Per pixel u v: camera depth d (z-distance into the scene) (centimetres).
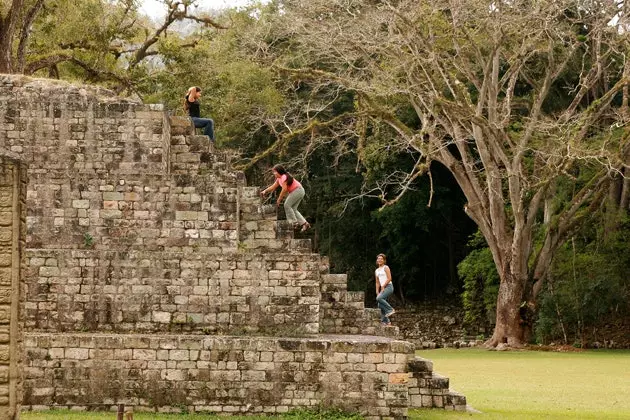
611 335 4594
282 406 1691
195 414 1675
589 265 4403
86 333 1814
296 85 4956
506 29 3616
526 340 4159
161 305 1855
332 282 2166
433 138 3759
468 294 4822
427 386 1928
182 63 4422
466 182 4050
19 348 1202
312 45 4253
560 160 3844
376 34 3609
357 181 5109
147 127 2034
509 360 3447
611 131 3759
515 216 3909
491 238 4091
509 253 4078
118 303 1848
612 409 1972
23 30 3559
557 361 3384
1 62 3394
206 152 2117
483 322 5206
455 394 1925
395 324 5362
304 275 1875
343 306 2152
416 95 3741
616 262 4438
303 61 4556
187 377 1697
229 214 1959
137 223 1948
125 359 1697
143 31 4778
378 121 4066
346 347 1695
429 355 3791
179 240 1948
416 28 3525
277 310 1869
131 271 1856
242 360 1700
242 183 2155
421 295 5597
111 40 4375
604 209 4450
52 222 1941
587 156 3547
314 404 1691
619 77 4709
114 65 4544
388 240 5372
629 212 4638
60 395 1688
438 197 5134
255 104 4459
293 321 1866
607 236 4412
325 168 5178
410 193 5084
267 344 1700
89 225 1942
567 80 4609
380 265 2653
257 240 2041
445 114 3828
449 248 5441
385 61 3953
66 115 2027
